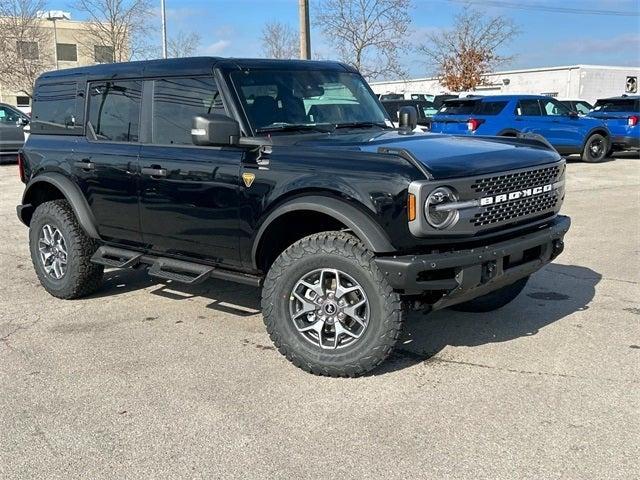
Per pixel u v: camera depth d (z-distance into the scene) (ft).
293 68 16.21
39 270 19.56
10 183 46.78
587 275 20.71
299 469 10.14
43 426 11.60
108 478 10.01
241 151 14.28
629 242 25.38
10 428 11.55
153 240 16.49
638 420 11.37
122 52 117.80
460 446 10.66
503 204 13.14
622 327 15.98
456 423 11.41
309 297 13.51
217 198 14.58
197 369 13.96
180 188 15.25
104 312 17.95
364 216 12.49
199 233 15.23
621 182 44.01
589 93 122.62
